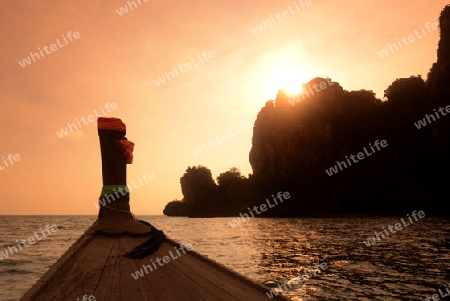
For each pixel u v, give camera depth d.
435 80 83.06
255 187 124.69
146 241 7.02
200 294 3.70
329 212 90.88
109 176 8.62
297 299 9.41
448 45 83.62
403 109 96.50
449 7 84.19
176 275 4.55
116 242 7.21
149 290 3.83
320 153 115.38
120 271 4.71
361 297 9.55
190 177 149.62
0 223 96.06
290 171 119.62
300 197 102.88
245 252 20.83
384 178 89.12
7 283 12.72
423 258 17.09
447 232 33.44
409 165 85.12
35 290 3.59
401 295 9.77
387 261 16.25
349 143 109.12
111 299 3.49
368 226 48.78
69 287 3.90
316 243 26.05
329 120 115.75
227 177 145.12
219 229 52.56
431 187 76.69
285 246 24.30
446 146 77.06
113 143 8.67
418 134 90.06
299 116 120.94
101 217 8.52
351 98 117.00
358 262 15.98
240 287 3.99
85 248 6.44
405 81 101.56
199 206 143.88
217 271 4.82
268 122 130.62
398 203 78.06
